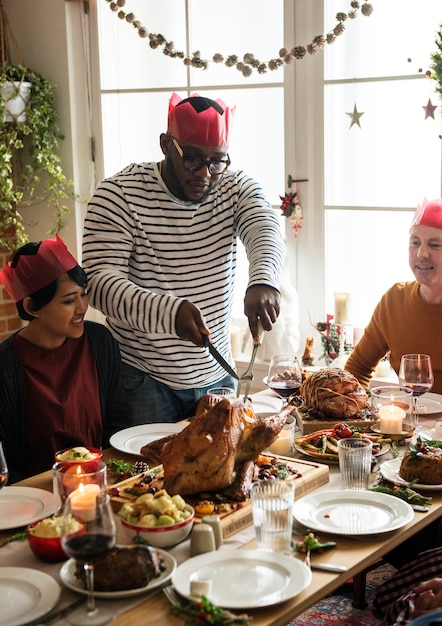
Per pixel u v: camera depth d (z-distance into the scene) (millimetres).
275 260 2330
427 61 3076
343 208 3369
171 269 2420
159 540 1531
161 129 3738
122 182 2369
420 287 2688
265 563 1453
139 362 2434
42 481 1923
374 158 3266
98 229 2332
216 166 2295
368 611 2418
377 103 3217
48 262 2055
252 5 3410
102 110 3822
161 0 3613
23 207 4004
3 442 2068
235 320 3695
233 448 1695
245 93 3506
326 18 3234
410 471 1837
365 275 3381
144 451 1903
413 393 2227
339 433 2078
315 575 1438
